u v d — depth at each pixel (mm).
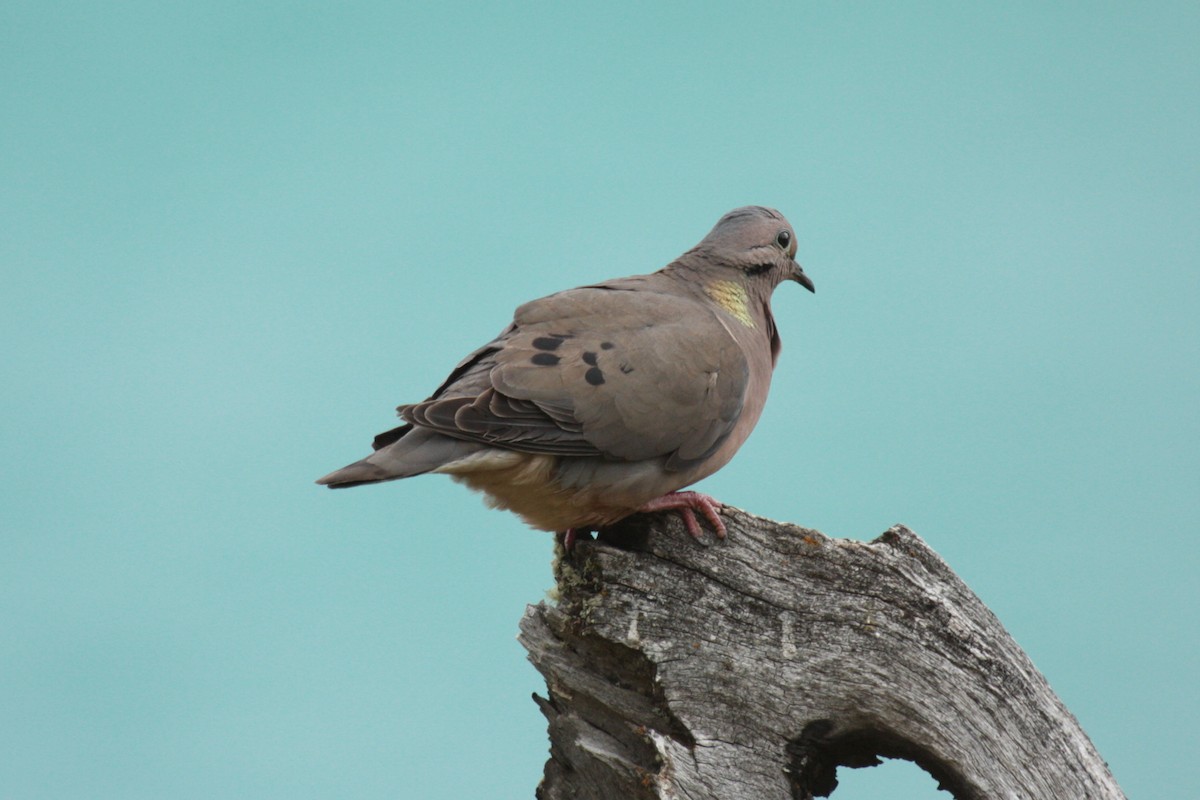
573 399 11953
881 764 10680
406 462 11258
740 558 10484
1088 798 9680
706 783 10070
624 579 10695
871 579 10117
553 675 11023
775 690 10219
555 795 11352
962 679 9875
